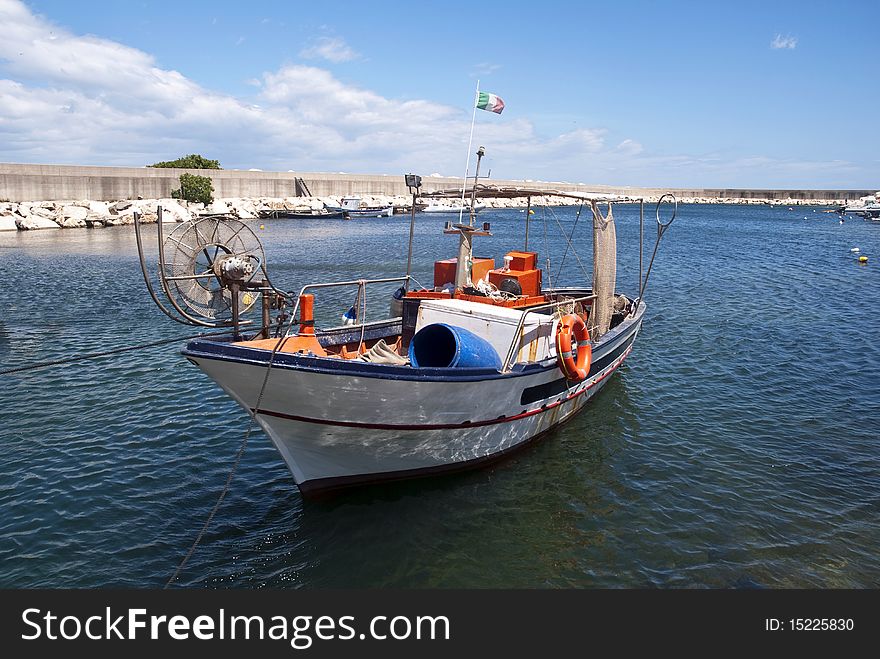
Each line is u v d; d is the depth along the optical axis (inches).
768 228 3481.8
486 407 434.9
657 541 382.0
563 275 1587.1
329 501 425.7
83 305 1067.3
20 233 2349.9
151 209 2795.3
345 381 371.2
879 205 4923.7
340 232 2731.3
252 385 372.2
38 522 399.9
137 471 469.4
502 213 4857.3
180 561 362.9
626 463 484.4
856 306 1115.3
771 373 708.7
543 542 381.7
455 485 448.5
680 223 3905.0
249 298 454.3
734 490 442.6
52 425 552.7
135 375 690.2
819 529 393.4
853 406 605.9
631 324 642.8
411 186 535.5
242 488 445.4
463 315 478.9
